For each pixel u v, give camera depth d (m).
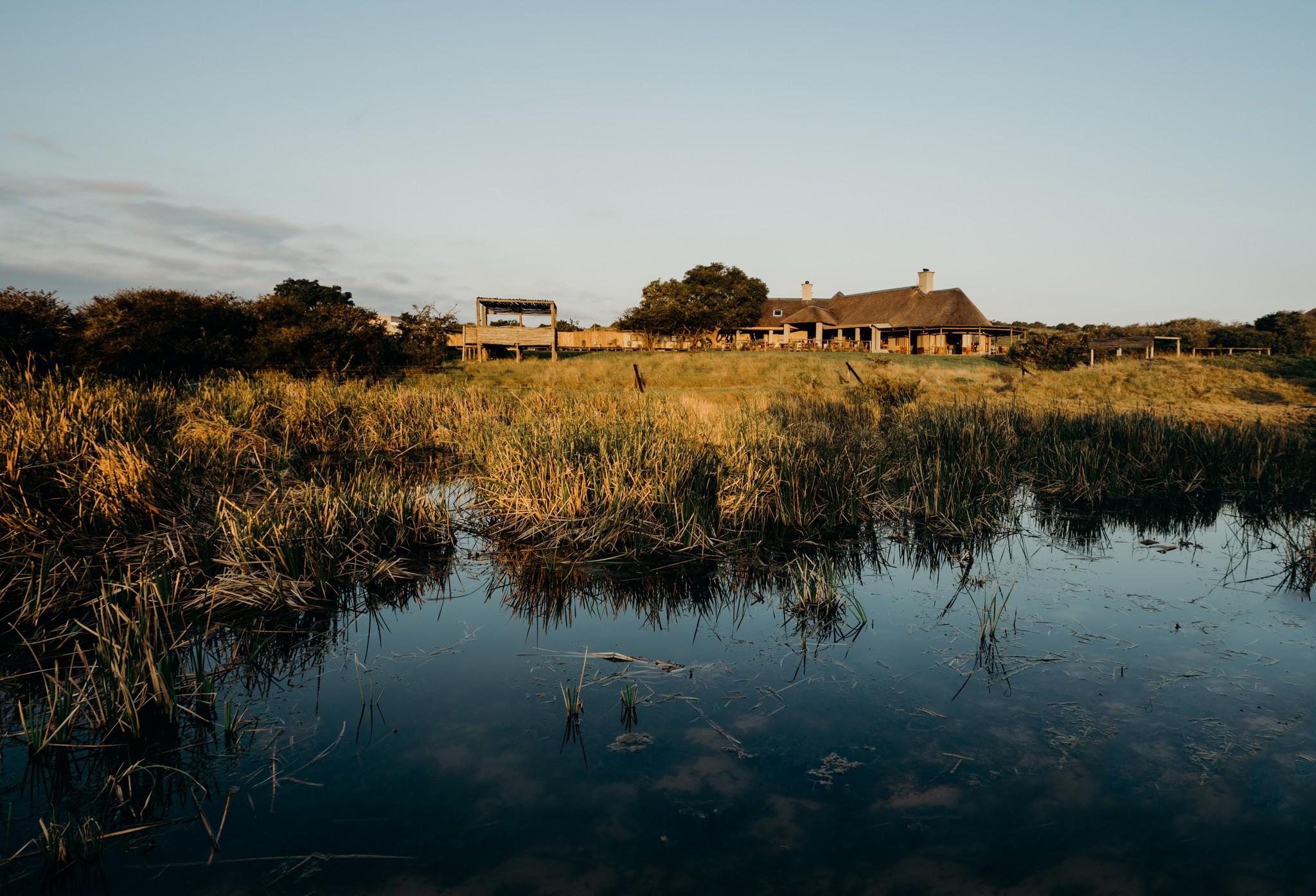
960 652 5.11
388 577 6.69
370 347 24.66
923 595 6.33
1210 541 8.09
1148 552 7.67
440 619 5.83
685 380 28.02
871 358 35.50
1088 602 6.14
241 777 3.62
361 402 15.88
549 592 6.49
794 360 33.38
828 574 6.48
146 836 3.16
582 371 29.61
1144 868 2.92
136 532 7.00
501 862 2.99
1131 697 4.41
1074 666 4.86
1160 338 39.88
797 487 9.05
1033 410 17.27
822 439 12.53
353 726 4.12
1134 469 11.45
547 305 37.88
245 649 5.18
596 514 8.25
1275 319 54.25
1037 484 11.08
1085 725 4.07
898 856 3.01
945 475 9.88
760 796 3.45
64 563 6.07
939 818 3.25
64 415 8.57
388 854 3.04
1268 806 3.32
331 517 7.22
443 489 10.22
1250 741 3.89
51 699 4.06
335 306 24.73
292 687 4.64
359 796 3.46
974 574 6.95
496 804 3.39
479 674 4.81
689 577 6.86
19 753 3.83
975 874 2.90
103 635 4.85
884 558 7.53
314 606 5.96
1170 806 3.33
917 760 3.73
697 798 3.43
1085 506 9.89
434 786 3.53
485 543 7.98
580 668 4.90
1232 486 10.91
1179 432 12.95
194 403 12.77
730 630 5.57
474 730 4.08
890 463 11.40
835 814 3.30
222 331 22.44
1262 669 4.79
